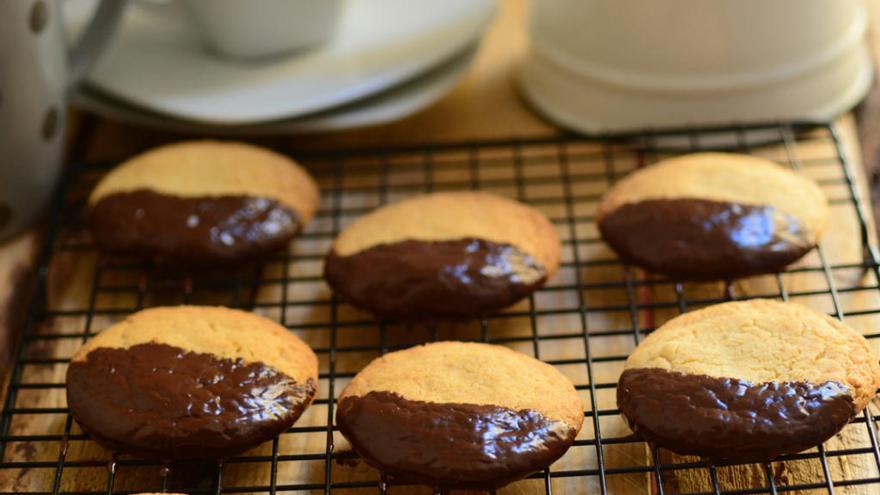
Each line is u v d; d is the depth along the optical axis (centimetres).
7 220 55
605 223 53
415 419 46
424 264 50
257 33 58
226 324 49
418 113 62
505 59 65
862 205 56
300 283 54
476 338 52
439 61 59
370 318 53
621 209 53
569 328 52
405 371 47
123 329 49
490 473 45
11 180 54
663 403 46
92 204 54
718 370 46
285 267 54
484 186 58
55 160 56
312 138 61
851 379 46
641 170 54
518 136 61
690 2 56
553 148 60
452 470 45
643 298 53
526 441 45
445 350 48
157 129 62
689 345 47
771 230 51
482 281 50
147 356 48
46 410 48
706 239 51
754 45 57
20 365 50
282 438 49
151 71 59
